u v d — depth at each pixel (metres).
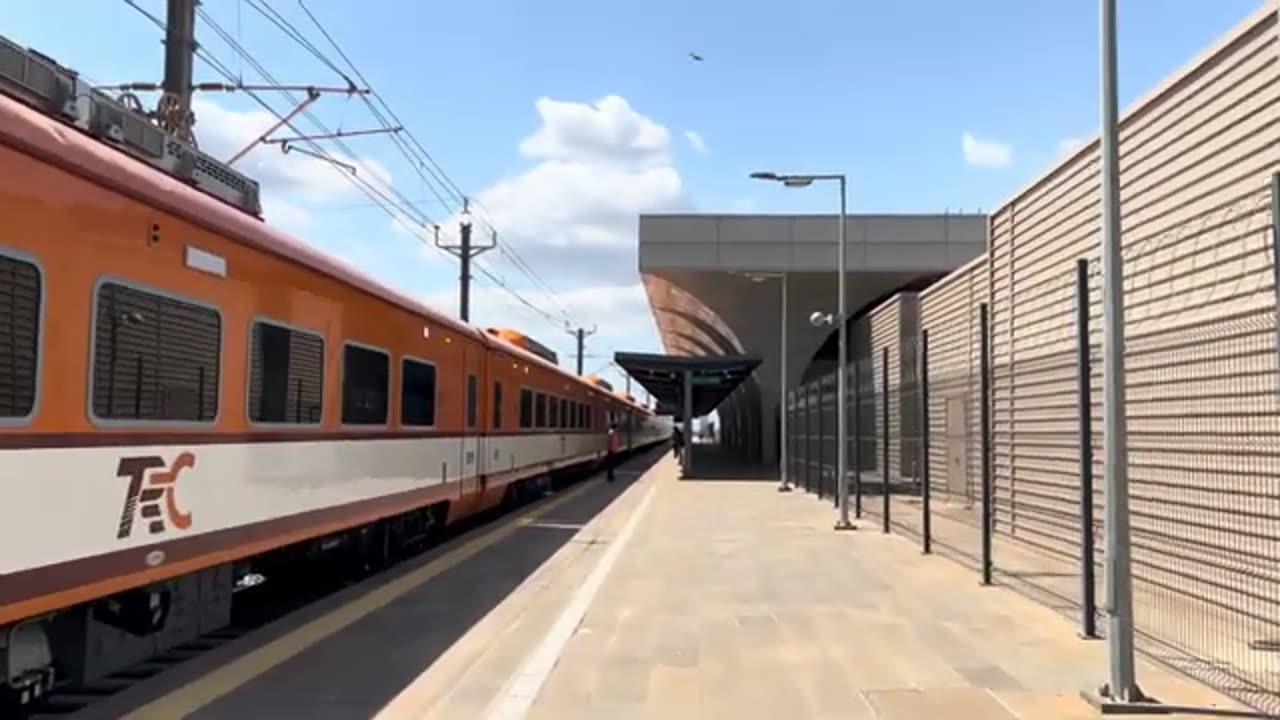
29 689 6.12
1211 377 9.22
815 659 7.92
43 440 5.55
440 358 14.67
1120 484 6.62
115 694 7.27
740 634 8.88
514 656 8.34
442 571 13.38
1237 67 8.95
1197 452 9.45
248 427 8.11
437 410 14.51
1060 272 13.31
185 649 8.76
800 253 34.91
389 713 6.63
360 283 10.87
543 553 15.28
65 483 5.73
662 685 7.17
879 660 7.86
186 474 7.11
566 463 28.97
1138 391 10.62
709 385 46.31
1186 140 9.83
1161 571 10.14
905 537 16.44
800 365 40.34
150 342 6.66
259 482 8.32
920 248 34.88
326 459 9.92
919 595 10.80
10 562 5.26
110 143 6.84
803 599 10.59
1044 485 13.84
